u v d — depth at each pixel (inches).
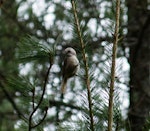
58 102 451.2
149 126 168.1
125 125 175.0
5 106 551.8
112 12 184.2
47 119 436.8
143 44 492.7
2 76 464.4
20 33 516.7
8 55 521.0
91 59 377.4
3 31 533.0
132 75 432.1
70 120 178.5
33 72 407.8
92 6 446.3
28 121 182.7
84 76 176.1
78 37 180.2
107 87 174.4
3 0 230.7
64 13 494.9
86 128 175.8
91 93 174.7
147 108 444.8
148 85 467.8
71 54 237.6
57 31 464.1
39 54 169.6
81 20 185.6
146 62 482.3
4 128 508.7
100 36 421.1
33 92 172.2
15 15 523.8
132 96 419.8
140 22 498.6
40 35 452.4
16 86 172.9
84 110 173.8
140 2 500.7
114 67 173.9
